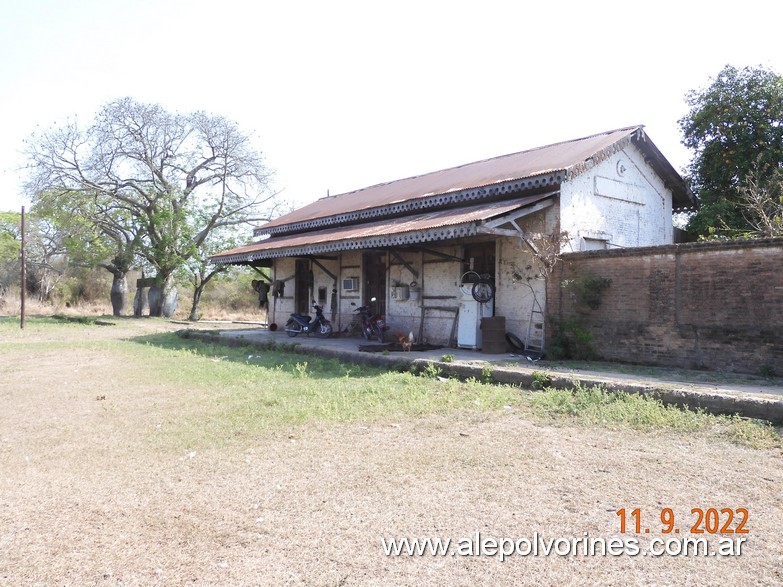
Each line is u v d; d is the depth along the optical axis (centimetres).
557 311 973
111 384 825
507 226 1087
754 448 472
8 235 3438
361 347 1138
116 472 435
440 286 1239
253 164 2747
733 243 759
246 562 296
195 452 480
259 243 1814
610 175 1153
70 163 2592
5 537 327
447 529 332
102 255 2667
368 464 446
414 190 1421
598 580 275
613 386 666
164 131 2658
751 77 1451
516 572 284
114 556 304
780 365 712
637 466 434
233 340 1430
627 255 882
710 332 784
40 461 463
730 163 1473
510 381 781
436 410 629
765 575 277
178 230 2720
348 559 298
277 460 458
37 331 1878
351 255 1527
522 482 404
